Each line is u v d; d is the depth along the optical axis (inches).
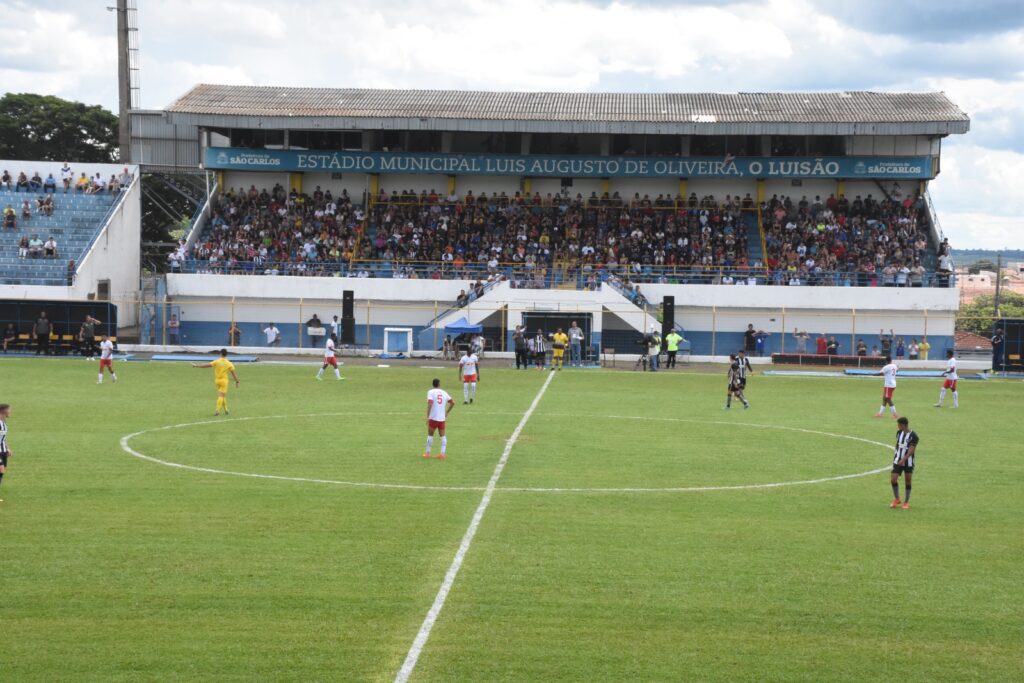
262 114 3208.7
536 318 2878.9
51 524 919.7
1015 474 1228.5
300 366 2493.8
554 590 759.7
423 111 3270.2
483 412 1691.7
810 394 2079.2
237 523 932.6
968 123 3061.0
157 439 1376.7
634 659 639.8
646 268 3063.5
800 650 658.8
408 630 678.5
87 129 4298.7
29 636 661.3
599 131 3159.5
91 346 2596.0
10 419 1529.3
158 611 706.2
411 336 2783.0
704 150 3358.8
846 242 3157.0
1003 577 808.9
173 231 4483.3
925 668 634.8
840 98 3447.3
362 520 949.2
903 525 969.5
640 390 2079.2
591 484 1127.6
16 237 3034.0
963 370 2719.0
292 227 3213.6
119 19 3508.9
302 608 715.4
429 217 3265.3
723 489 1117.7
